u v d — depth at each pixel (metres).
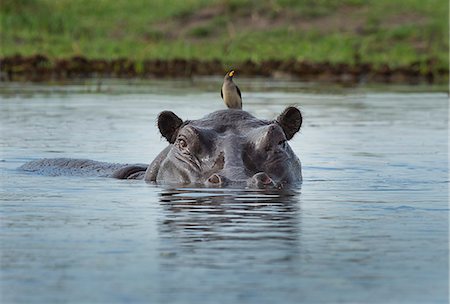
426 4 136.38
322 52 118.56
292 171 33.94
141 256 20.98
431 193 31.72
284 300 17.39
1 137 50.84
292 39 126.12
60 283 18.67
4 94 78.12
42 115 62.03
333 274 19.44
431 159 43.00
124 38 128.38
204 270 19.75
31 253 21.34
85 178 35.97
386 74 107.12
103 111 64.69
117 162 41.72
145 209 27.44
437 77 106.69
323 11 134.38
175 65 110.06
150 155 44.34
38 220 25.61
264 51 119.56
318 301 17.34
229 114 35.03
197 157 33.41
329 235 23.47
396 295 17.86
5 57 107.50
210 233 23.62
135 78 100.81
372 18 131.50
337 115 64.06
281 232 23.80
